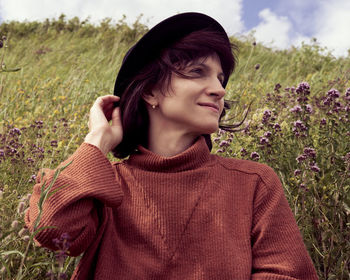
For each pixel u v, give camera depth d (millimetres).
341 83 3930
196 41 1307
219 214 1171
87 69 6750
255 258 1173
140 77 1343
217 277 1104
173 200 1188
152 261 1134
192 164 1240
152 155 1252
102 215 1189
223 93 1286
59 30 11664
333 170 2043
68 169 1187
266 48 9883
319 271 1851
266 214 1212
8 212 1760
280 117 2889
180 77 1280
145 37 1337
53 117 3643
